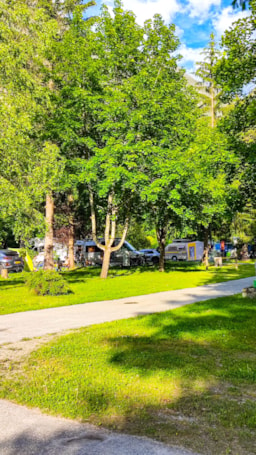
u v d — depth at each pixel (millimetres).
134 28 20484
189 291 14594
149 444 3236
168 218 26672
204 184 20156
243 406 3945
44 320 9180
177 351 6000
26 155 14273
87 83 19531
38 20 17938
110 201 22141
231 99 14297
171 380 4695
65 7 22266
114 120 19500
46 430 3553
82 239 38500
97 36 20359
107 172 17859
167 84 20328
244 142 13586
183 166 18984
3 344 6816
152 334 7184
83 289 15922
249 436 3338
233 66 13297
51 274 14273
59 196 29609
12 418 3820
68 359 5672
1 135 13625
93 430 3525
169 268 29859
